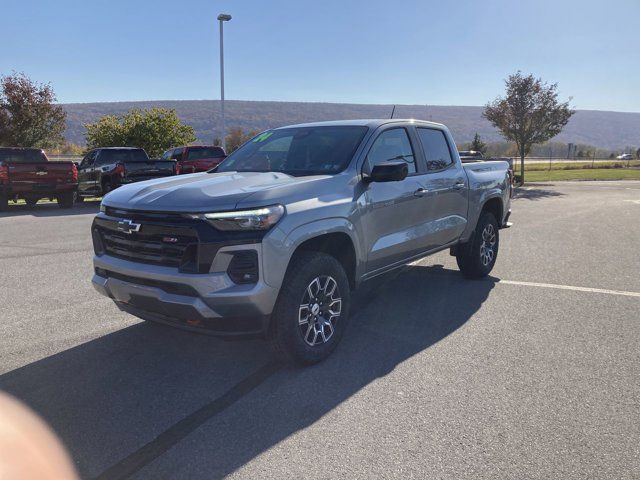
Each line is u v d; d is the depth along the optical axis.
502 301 5.61
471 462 2.71
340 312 4.11
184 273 3.41
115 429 3.05
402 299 5.70
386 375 3.76
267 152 4.93
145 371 3.85
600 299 5.68
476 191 6.10
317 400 3.39
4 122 24.34
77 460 2.74
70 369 3.87
